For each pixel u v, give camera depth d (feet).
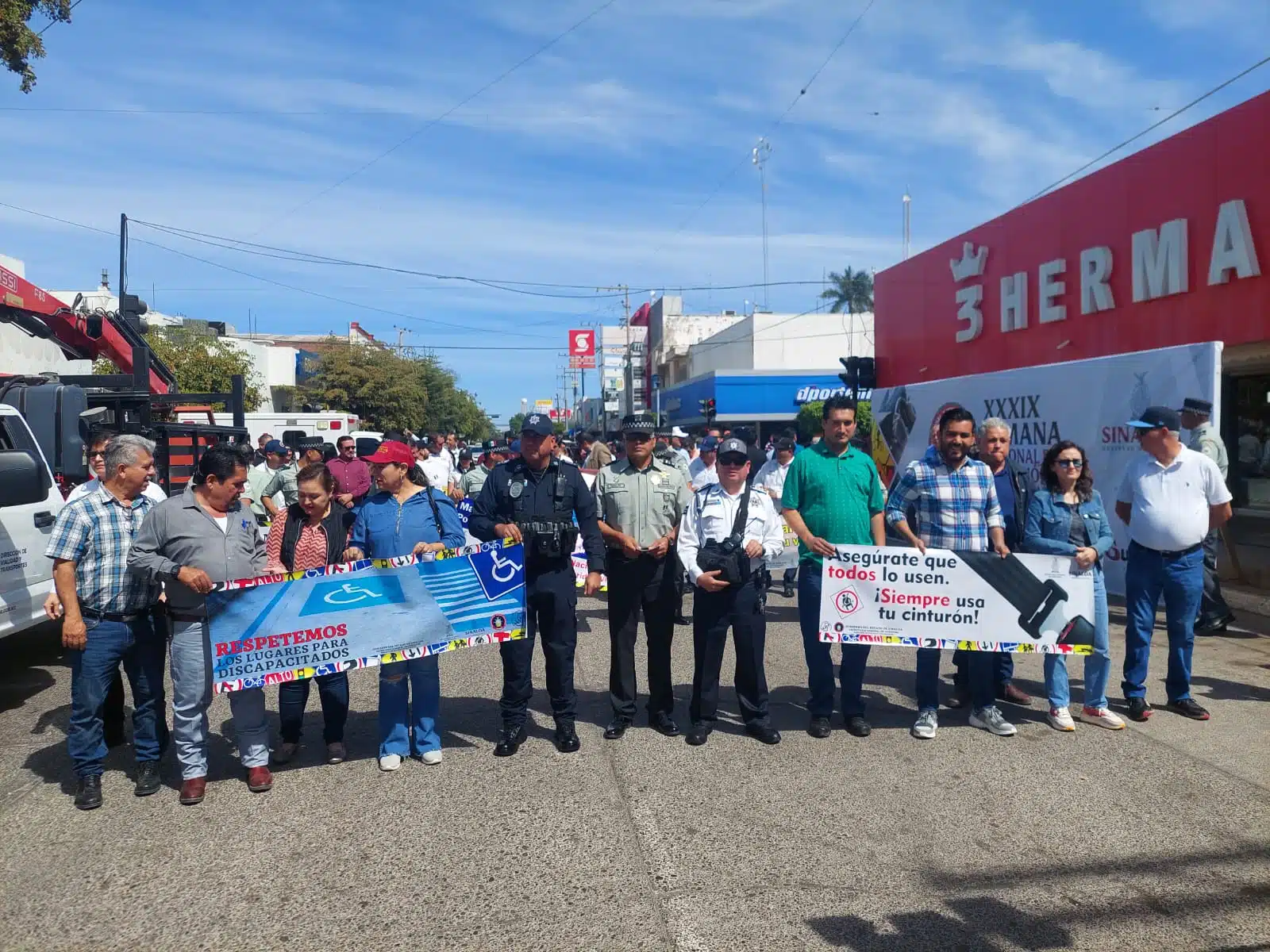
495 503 17.83
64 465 28.04
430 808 15.05
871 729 18.63
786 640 26.91
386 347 164.86
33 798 15.75
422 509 17.62
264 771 16.02
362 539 17.53
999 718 18.31
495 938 11.26
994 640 17.94
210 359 97.04
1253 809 14.49
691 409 132.16
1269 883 12.26
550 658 17.58
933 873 12.71
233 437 40.68
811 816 14.52
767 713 18.22
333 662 16.25
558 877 12.73
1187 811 14.48
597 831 14.08
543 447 17.47
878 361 61.67
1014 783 15.70
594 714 20.11
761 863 13.04
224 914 11.86
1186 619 18.79
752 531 17.63
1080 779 15.81
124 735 18.78
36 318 38.24
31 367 38.37
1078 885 12.29
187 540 15.39
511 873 12.83
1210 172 32.17
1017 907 11.79
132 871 13.05
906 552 17.87
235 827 14.46
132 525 15.72
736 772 16.42
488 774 16.47
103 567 15.23
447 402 185.47
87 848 13.79
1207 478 18.44
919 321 55.42
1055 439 32.37
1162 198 34.53
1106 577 30.60
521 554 17.04
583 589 36.58
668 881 12.59
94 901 12.23
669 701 18.74
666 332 169.58
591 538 17.81
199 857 13.44
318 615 16.15
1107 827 13.98
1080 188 39.40
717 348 142.92
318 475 17.72
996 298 46.50
